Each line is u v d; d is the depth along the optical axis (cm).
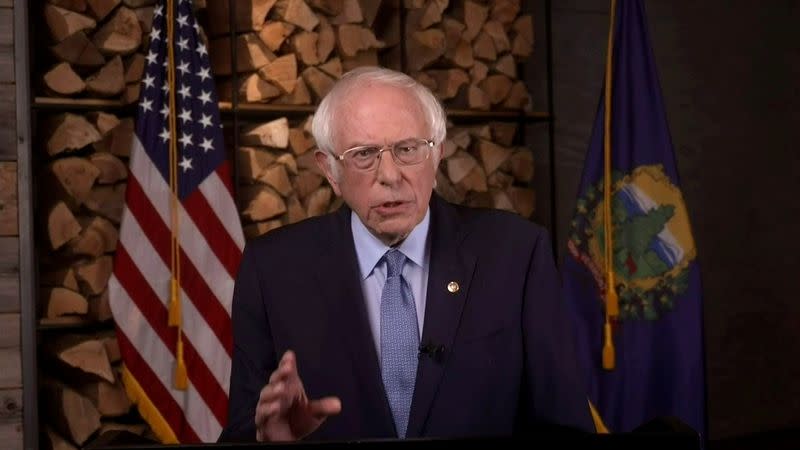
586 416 384
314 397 381
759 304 1091
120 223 800
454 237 398
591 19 1023
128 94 807
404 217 369
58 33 777
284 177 845
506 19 954
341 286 391
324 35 868
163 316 759
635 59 820
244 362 400
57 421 796
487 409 380
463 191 914
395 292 389
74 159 779
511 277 396
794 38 1099
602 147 829
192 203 765
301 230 415
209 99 775
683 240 818
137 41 802
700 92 1061
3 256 733
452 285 387
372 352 379
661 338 819
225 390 768
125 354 749
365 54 898
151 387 757
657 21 1045
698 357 813
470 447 230
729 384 1079
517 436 232
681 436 231
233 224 774
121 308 748
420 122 369
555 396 384
